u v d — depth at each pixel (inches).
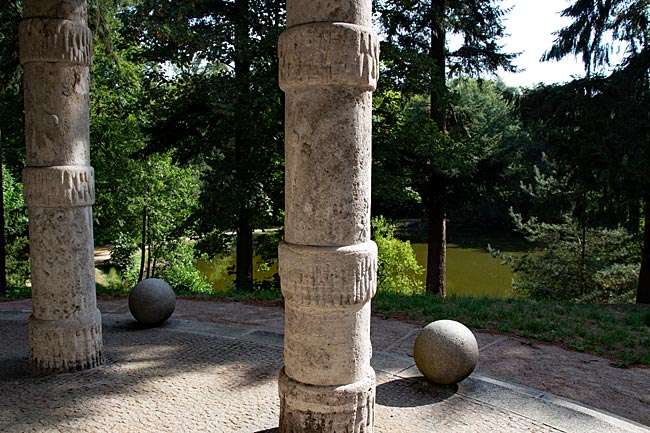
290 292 159.0
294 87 155.0
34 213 230.7
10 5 471.5
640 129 525.0
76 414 191.8
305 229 156.5
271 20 489.7
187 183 860.6
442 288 619.8
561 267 785.6
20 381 223.9
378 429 184.2
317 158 153.2
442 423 189.3
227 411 195.9
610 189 557.6
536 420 191.8
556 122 572.4
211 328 311.4
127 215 840.3
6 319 339.9
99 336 245.9
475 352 220.7
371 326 327.3
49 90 223.8
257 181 514.9
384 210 598.9
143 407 198.5
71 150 230.2
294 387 161.8
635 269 699.4
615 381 244.4
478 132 698.8
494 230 1576.0
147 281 316.8
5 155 691.4
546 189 665.0
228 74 480.4
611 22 575.5
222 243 619.8
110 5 551.8
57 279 232.8
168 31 414.9
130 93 733.3
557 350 287.1
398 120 570.9
